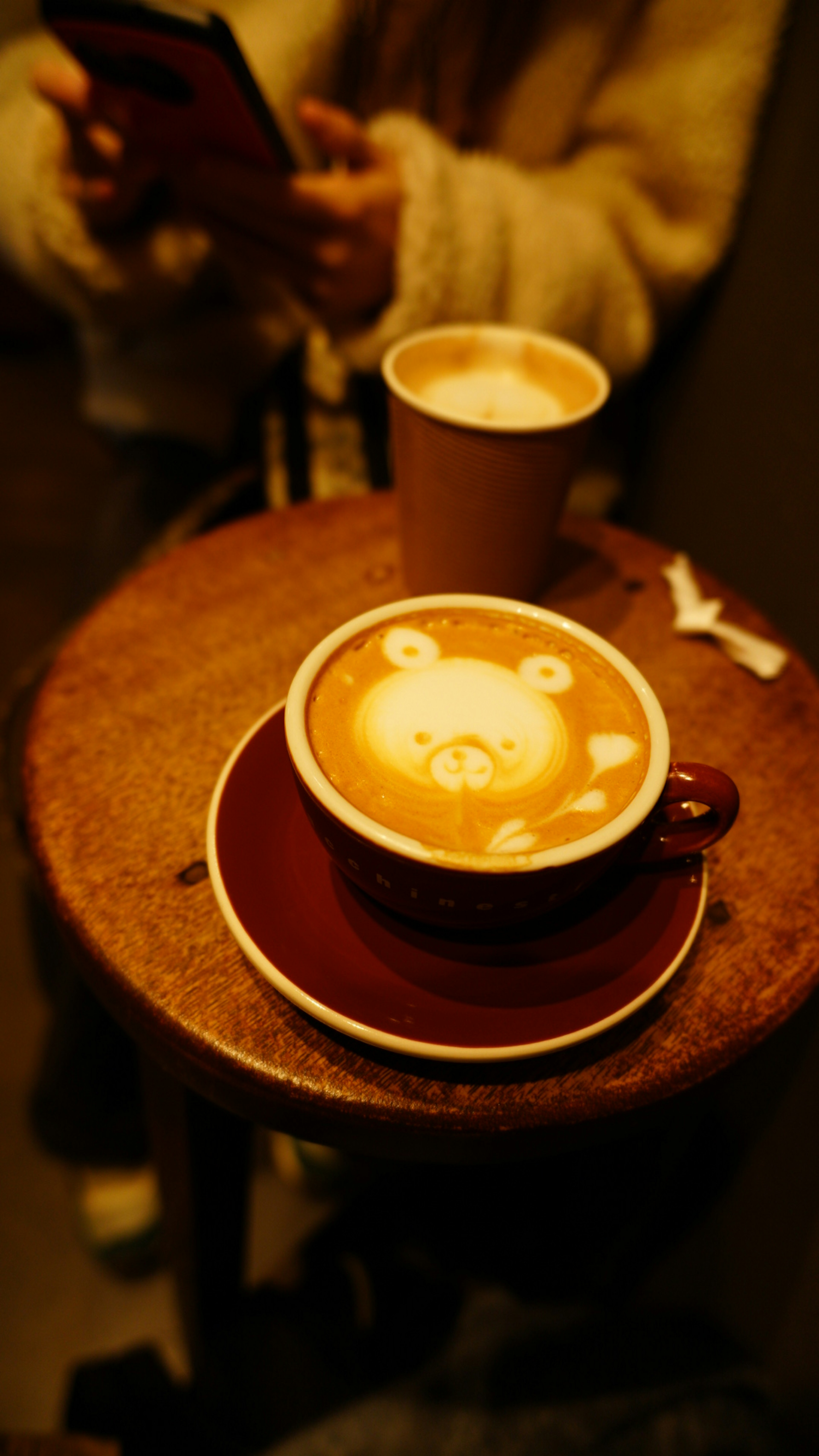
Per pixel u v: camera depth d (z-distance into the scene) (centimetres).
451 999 44
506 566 57
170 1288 90
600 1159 71
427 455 53
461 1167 76
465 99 81
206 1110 57
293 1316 72
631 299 79
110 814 51
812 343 66
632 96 77
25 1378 83
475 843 42
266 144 64
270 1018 45
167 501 95
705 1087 45
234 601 60
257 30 79
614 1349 66
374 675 46
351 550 64
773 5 70
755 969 48
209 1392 69
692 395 82
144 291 89
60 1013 77
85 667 56
